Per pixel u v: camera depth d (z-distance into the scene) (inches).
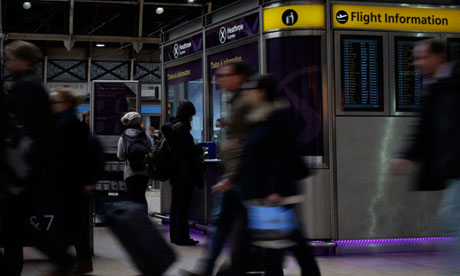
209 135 322.3
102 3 882.8
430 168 153.5
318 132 260.8
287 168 153.9
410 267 229.3
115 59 1019.3
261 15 269.9
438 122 150.8
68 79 1003.9
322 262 241.9
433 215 268.2
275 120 154.5
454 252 152.6
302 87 261.3
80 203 187.8
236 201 180.2
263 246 155.7
